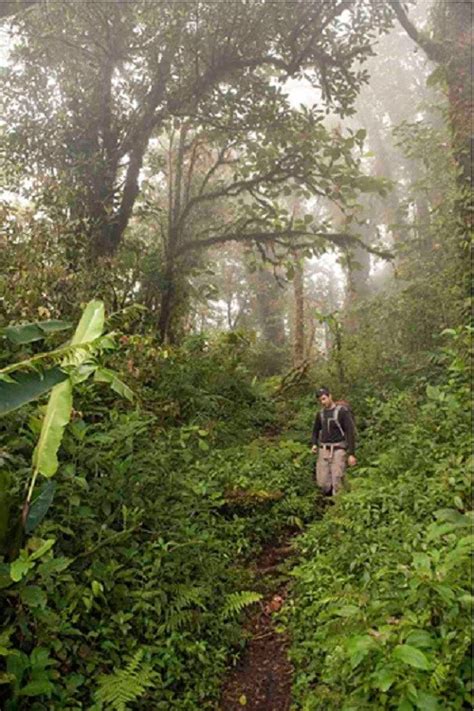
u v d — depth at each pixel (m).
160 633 3.99
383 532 4.73
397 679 2.59
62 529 4.00
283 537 6.75
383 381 11.84
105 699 3.28
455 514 3.17
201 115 14.98
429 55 11.45
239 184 16.39
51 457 3.38
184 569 4.67
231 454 8.45
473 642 2.65
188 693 3.76
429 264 13.77
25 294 7.33
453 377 6.90
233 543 6.10
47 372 3.43
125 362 8.20
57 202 11.14
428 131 14.39
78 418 5.18
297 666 4.06
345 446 7.78
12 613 3.40
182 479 5.71
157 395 8.95
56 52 12.84
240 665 4.34
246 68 14.66
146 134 13.93
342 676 3.16
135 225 20.00
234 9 12.19
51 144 13.07
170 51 12.59
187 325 17.12
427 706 2.43
